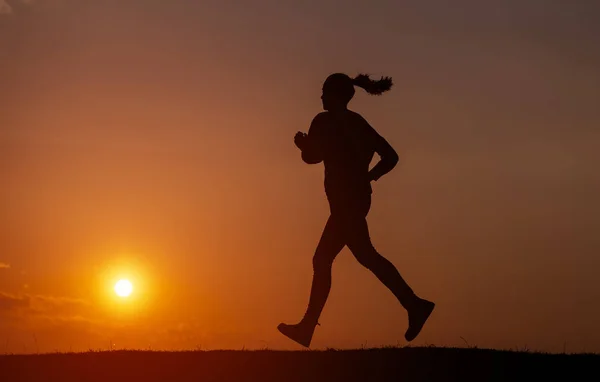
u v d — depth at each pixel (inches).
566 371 336.5
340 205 326.3
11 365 372.5
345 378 328.2
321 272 336.2
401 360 355.6
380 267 324.2
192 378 336.8
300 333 339.9
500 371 336.5
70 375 349.1
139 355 386.9
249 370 345.7
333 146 327.9
